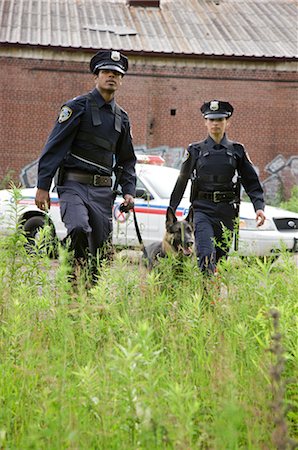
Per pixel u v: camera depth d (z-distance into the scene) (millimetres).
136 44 56594
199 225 13719
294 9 66125
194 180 14008
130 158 13266
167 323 9133
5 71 55062
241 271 11047
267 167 56906
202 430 6254
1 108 55250
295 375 7387
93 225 12484
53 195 25125
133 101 56281
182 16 62438
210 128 13945
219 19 62500
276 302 9883
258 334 8422
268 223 23375
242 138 56844
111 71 12430
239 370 7914
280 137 56781
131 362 6035
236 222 12461
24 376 7277
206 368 7836
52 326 9047
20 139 55375
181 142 56500
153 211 23719
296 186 55188
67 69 55438
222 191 13898
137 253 13258
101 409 6246
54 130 12344
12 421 6691
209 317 9453
